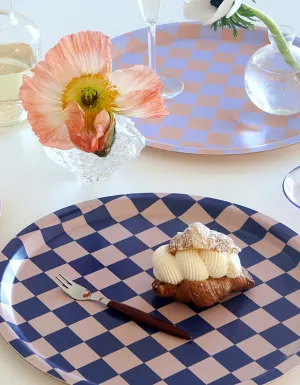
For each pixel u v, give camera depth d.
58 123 1.32
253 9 1.51
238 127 1.53
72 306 1.21
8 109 1.53
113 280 1.25
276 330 1.18
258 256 1.28
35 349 1.16
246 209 1.33
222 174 1.43
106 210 1.35
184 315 1.20
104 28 1.84
